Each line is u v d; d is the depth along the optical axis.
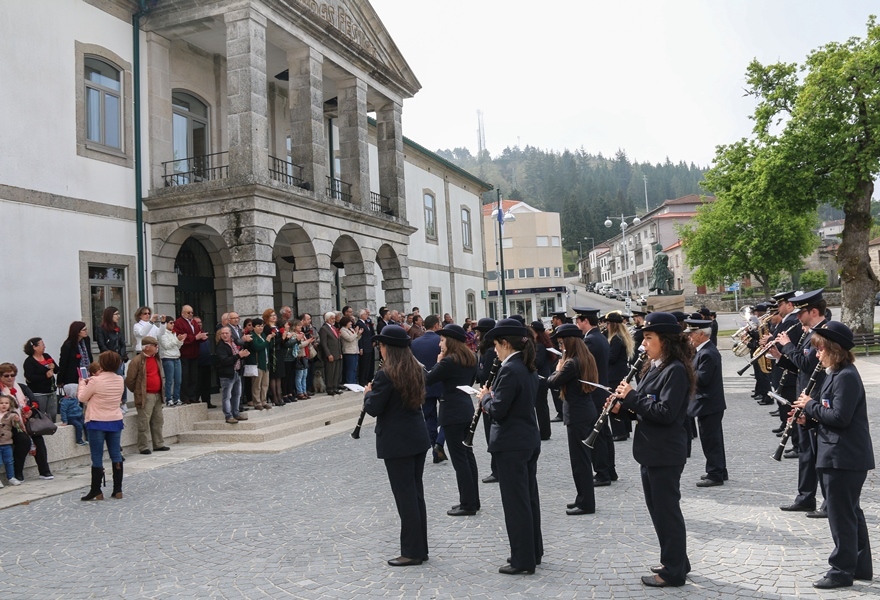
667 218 87.69
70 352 11.27
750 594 4.75
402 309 21.31
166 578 5.69
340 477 9.41
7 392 9.80
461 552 5.98
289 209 15.73
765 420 12.47
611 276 116.50
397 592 5.11
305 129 17.08
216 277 18.00
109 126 14.99
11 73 12.80
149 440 12.48
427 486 8.67
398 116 21.94
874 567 5.19
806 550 5.61
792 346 7.20
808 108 26.30
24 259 12.88
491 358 9.55
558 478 8.67
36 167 13.19
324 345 15.95
